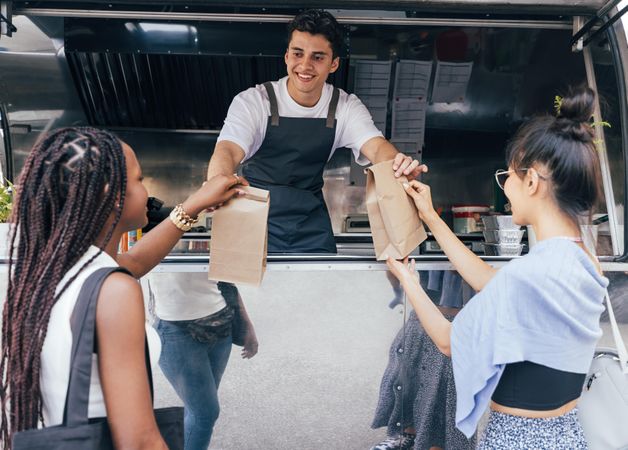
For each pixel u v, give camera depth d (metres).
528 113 3.89
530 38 3.59
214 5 2.69
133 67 3.51
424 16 2.94
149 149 3.95
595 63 2.87
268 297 1.92
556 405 1.33
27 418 1.01
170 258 1.93
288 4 2.64
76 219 1.03
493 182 4.04
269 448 1.95
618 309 2.05
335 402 1.96
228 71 3.51
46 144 1.06
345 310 1.94
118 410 0.99
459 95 3.81
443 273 1.96
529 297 1.27
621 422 2.00
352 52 3.57
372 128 2.56
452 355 1.38
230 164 2.17
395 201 1.79
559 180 1.33
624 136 2.61
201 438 1.95
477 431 2.00
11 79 3.67
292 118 2.51
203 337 1.91
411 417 1.98
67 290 1.02
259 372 1.93
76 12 2.84
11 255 1.06
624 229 2.53
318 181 2.70
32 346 1.00
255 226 1.71
